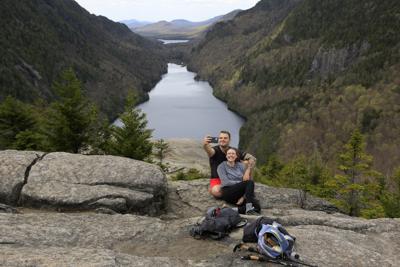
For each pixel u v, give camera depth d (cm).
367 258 759
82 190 1042
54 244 773
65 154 1202
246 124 16188
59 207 1007
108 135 3012
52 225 847
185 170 4244
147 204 1059
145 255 764
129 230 855
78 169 1127
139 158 2819
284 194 1229
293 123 14312
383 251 823
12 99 3291
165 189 1127
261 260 718
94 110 3014
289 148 12838
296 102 16438
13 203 1026
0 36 17950
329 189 3403
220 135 1072
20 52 17988
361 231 933
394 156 11212
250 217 943
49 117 2892
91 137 2931
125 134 2859
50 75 18575
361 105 14288
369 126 12925
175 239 830
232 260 727
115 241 812
